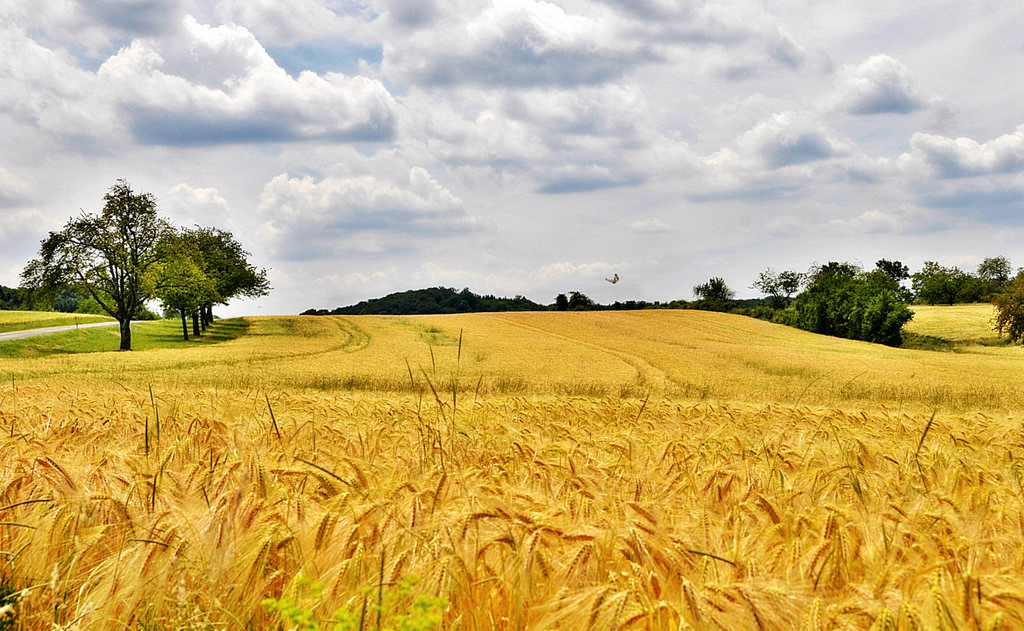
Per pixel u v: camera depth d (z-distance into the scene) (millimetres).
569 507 3861
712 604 2584
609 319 99938
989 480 4938
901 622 2322
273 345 69000
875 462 6121
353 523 3242
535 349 65375
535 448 6039
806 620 2533
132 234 68062
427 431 6715
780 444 6887
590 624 2467
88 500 3539
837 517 3459
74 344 72062
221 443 6312
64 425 7227
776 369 47000
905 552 3225
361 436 6750
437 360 54062
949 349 82625
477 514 3334
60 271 63375
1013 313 72375
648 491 4551
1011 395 30547
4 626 2689
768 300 131625
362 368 44625
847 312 91938
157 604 2764
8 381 32281
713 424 9297
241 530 3166
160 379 34219
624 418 10062
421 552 2916
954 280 147625
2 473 4160
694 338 78938
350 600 2525
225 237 96500
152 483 3918
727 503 4328
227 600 2875
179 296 78250
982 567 3086
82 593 2840
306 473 4316
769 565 3180
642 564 3047
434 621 2193
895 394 31438
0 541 3301
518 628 2672
